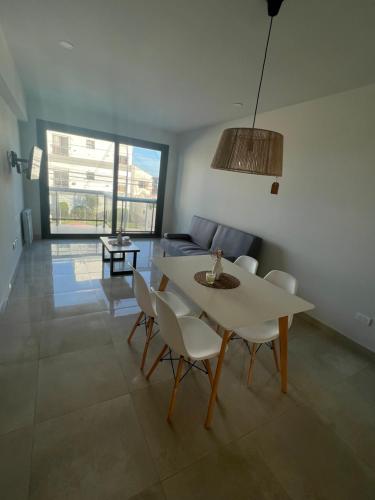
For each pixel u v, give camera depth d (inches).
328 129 97.3
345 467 51.2
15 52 91.7
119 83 113.2
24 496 41.6
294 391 69.6
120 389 64.5
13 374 65.9
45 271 131.1
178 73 95.5
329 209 98.7
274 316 56.5
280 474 48.7
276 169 58.2
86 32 75.1
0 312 92.1
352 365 83.1
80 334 84.3
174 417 58.2
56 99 150.2
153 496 43.3
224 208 159.0
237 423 58.5
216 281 73.2
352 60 71.8
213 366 76.7
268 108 120.4
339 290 97.3
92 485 44.0
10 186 120.1
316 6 53.0
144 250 187.0
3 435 50.6
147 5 59.7
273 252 124.7
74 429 53.2
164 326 55.6
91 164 195.2
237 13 58.7
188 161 198.1
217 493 44.6
